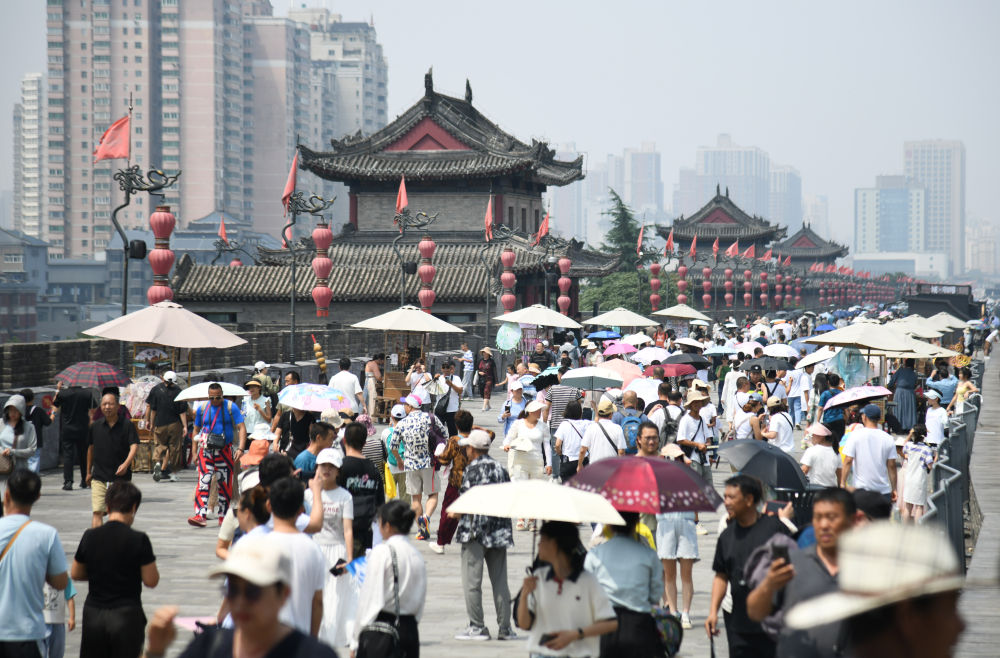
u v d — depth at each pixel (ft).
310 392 117.70
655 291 524.11
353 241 431.84
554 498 56.08
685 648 77.77
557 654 53.72
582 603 53.98
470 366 283.59
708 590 95.86
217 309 398.62
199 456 119.65
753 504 57.72
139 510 128.47
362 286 390.42
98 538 57.77
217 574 34.86
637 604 57.41
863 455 99.60
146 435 157.48
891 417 128.77
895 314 628.69
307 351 260.21
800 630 40.47
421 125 431.84
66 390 142.10
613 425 111.04
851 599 25.04
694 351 262.26
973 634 73.00
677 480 61.72
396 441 112.78
